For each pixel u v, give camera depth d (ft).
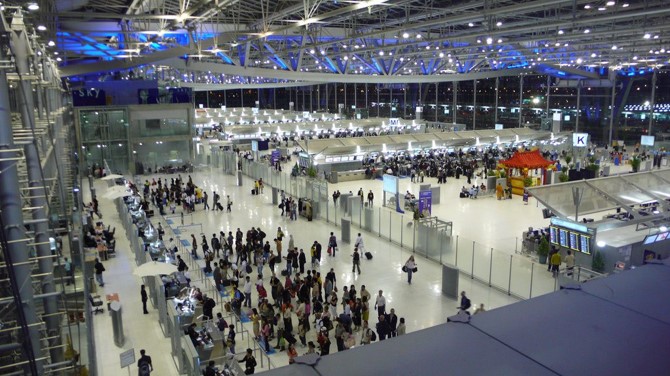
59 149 77.36
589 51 145.59
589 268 69.31
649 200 79.66
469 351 13.09
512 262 64.64
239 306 60.49
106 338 54.90
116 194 92.84
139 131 149.79
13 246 26.73
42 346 34.40
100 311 61.16
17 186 26.96
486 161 152.46
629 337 13.64
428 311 60.54
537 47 130.82
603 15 82.38
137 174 150.20
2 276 27.58
